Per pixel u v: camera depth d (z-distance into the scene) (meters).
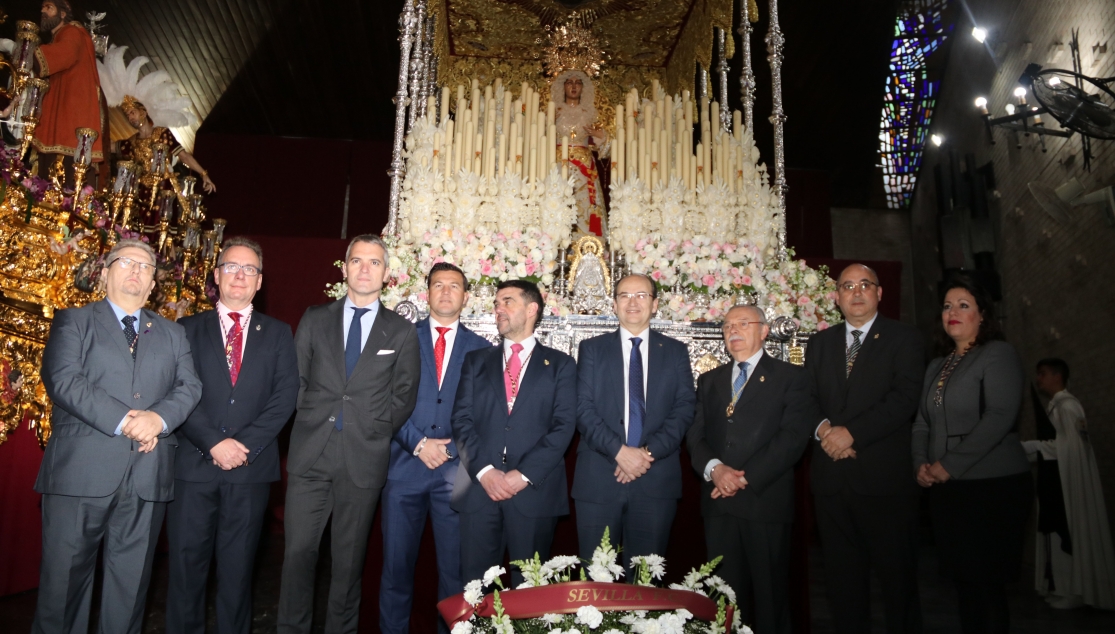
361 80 9.95
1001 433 3.11
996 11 9.09
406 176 4.73
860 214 12.19
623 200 4.61
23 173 4.32
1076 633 4.39
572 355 4.12
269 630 3.68
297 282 6.07
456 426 3.35
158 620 3.79
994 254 9.23
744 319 3.54
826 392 3.54
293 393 3.24
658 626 1.89
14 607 3.97
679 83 7.32
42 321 4.41
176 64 9.23
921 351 3.43
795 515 3.90
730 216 4.73
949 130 10.62
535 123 5.14
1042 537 5.48
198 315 3.32
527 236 4.35
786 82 9.95
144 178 6.55
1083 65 7.07
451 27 7.26
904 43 11.84
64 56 5.51
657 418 3.42
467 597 2.10
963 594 3.17
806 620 3.79
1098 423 6.79
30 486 4.32
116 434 2.82
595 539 3.26
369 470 3.16
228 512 3.06
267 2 8.63
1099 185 6.69
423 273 4.27
